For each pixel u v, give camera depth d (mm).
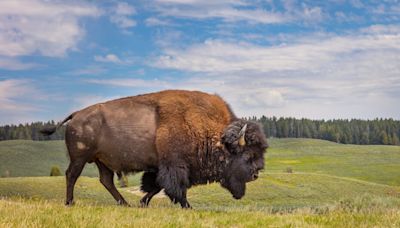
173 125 17875
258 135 17906
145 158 18328
